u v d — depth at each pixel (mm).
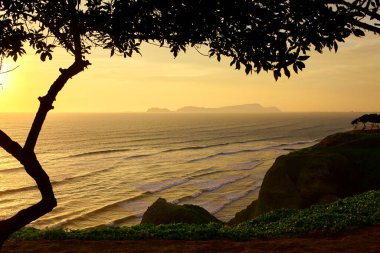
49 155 98000
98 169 76438
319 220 14320
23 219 5875
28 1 5980
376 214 14203
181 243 12391
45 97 5953
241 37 5191
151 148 117000
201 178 66500
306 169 32562
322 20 4434
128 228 14711
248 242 12469
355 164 33094
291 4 4559
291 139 153125
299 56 4648
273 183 33531
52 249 11656
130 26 5773
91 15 5785
